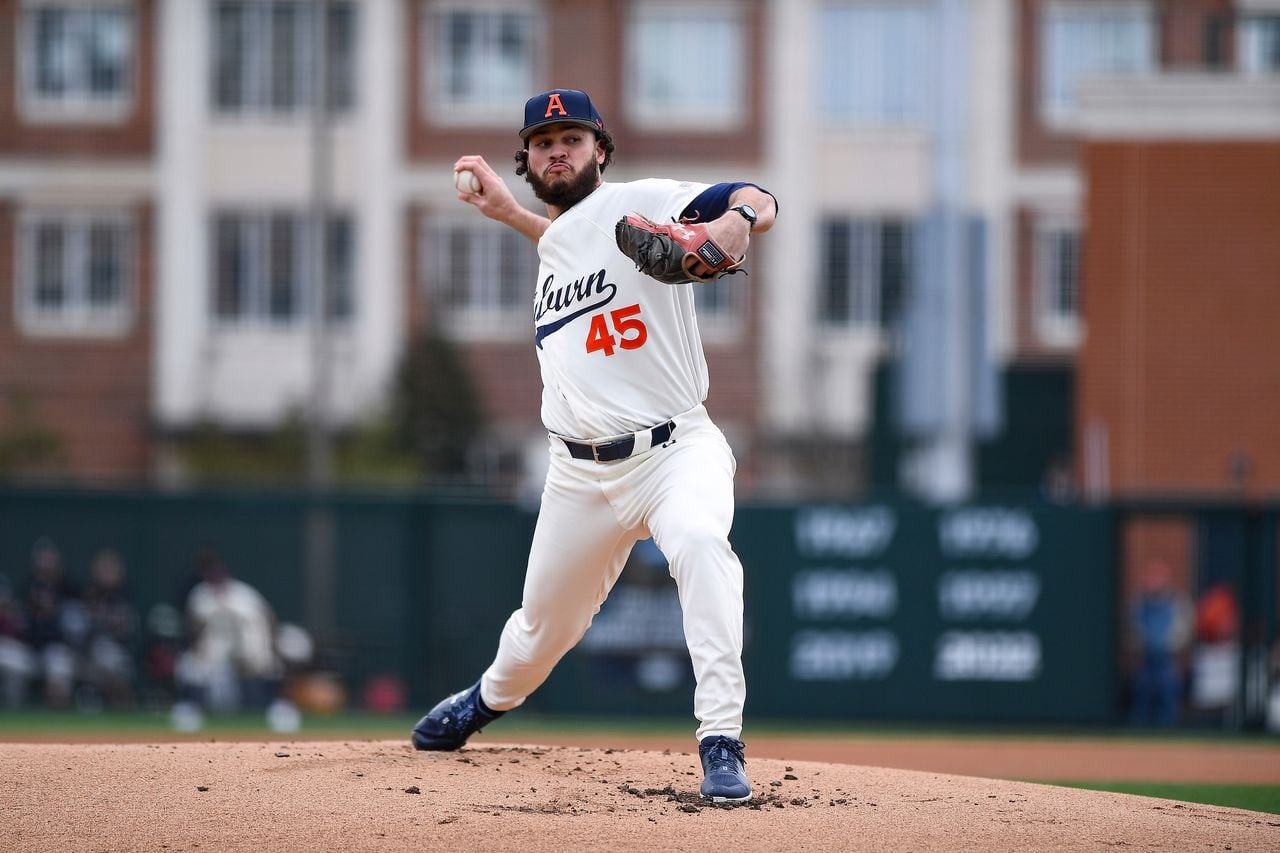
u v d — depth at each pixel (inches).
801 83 3690.9
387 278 3737.7
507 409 3730.3
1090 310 2694.4
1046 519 1919.3
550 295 693.9
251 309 3774.6
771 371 3649.1
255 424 3722.9
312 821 622.2
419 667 2000.5
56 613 2004.2
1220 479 2647.6
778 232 3681.1
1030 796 728.3
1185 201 2674.7
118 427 3742.6
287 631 2009.1
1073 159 3636.8
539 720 1921.8
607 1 3705.7
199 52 3759.8
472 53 3745.1
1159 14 3622.0
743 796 661.3
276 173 3772.1
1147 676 1915.6
